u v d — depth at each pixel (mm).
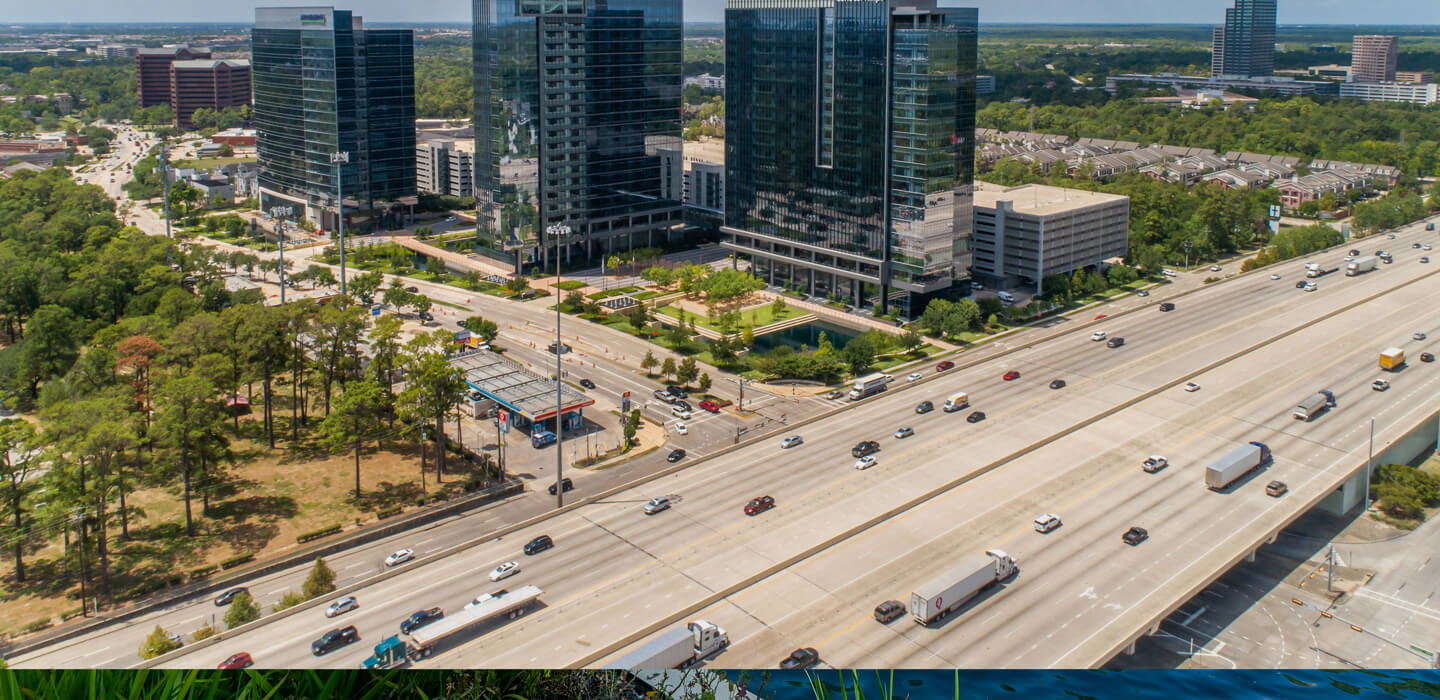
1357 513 168625
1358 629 135625
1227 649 130875
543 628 119625
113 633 136250
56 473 145375
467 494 176625
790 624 119375
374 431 178875
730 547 138875
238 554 156625
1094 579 129875
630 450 196250
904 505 149375
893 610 120250
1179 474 161375
